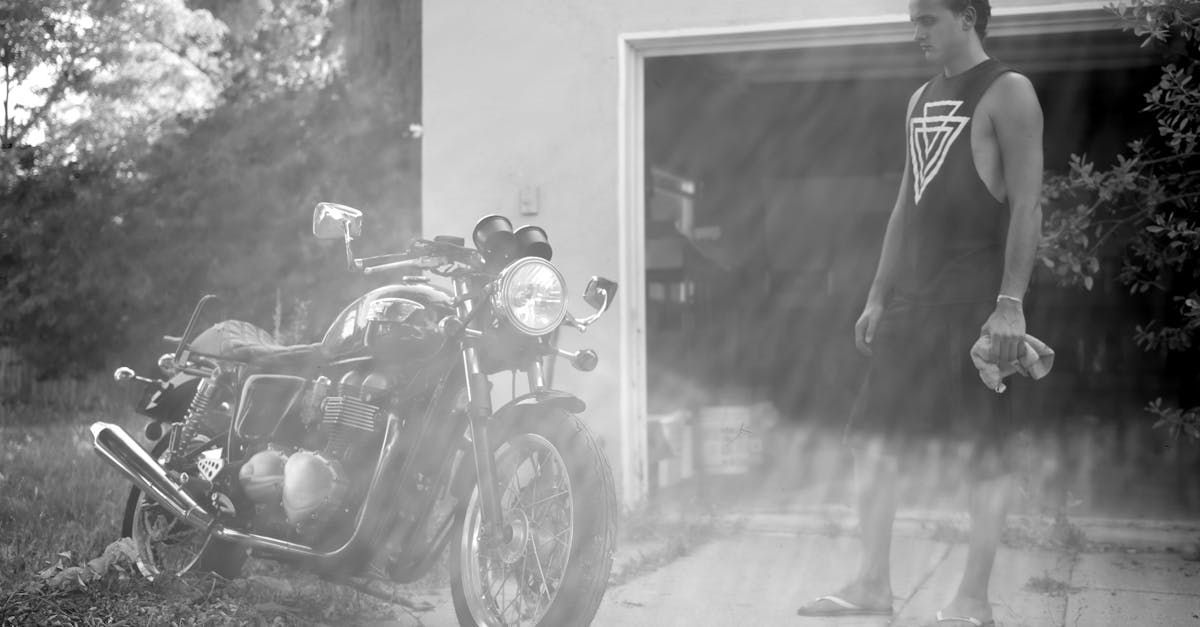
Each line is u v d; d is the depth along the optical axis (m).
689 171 9.60
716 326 9.88
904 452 4.01
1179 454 8.49
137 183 12.93
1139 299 9.81
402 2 13.34
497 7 6.38
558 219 6.29
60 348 13.11
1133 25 5.40
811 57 7.79
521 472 4.18
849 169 11.43
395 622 3.95
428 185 6.46
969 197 3.83
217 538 3.96
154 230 12.42
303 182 12.09
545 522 3.46
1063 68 8.15
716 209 10.42
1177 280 6.03
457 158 6.42
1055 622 4.00
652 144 8.53
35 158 13.45
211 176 12.04
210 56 14.52
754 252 11.27
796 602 4.36
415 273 3.84
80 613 3.65
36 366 13.27
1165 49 5.66
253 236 12.09
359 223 3.58
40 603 3.66
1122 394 9.85
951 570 4.95
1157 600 4.38
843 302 11.50
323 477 3.56
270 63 13.58
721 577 4.86
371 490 3.52
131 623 3.59
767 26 6.03
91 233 12.75
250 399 3.95
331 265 11.75
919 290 3.92
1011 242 3.71
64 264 12.73
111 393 12.99
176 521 4.37
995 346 3.67
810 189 11.54
